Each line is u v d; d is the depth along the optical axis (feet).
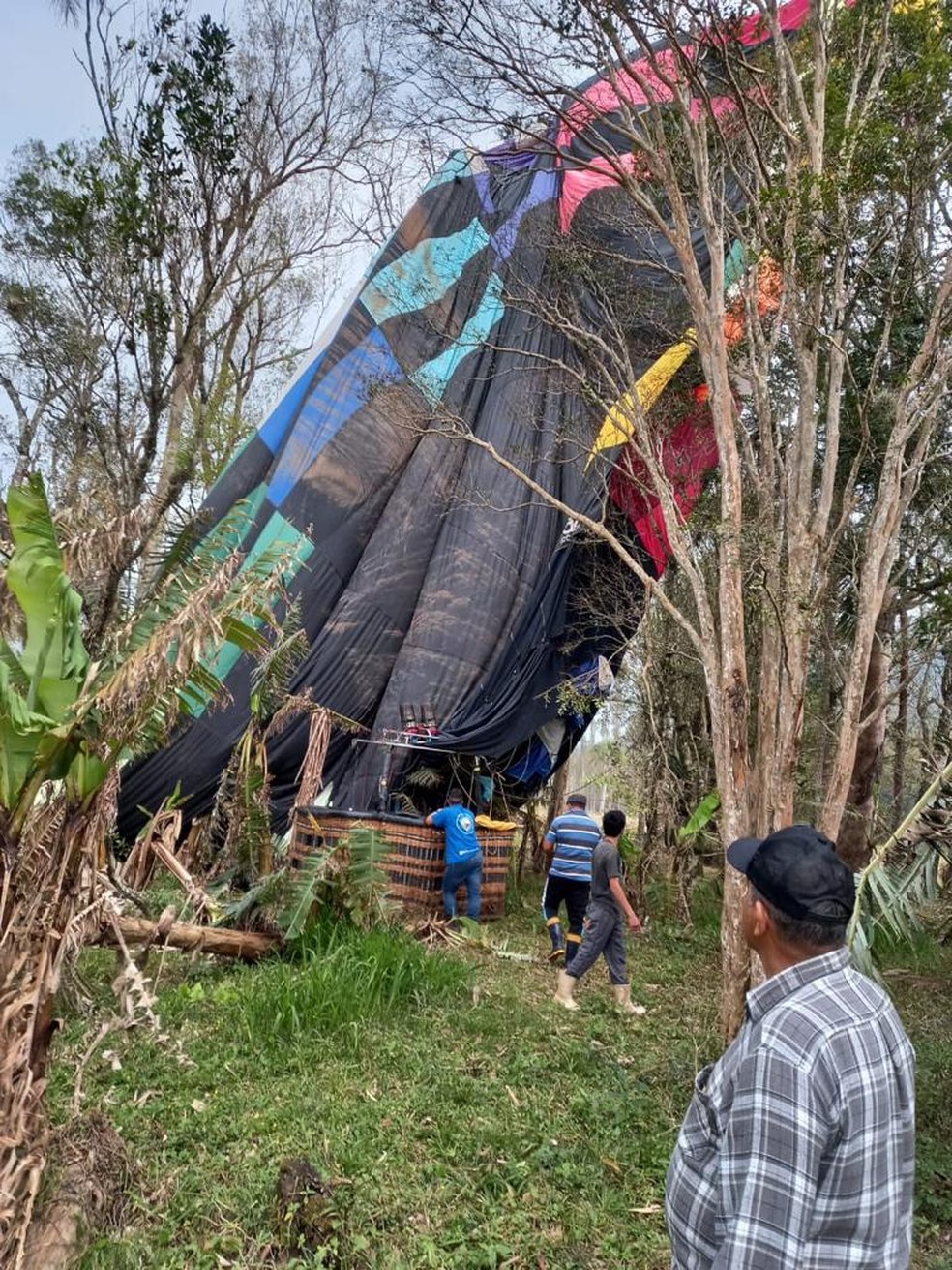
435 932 28.99
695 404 35.99
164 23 27.40
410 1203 12.98
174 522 13.69
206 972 22.33
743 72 24.70
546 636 39.91
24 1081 10.93
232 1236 11.91
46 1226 11.13
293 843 31.22
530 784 43.19
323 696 39.50
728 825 18.76
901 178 19.76
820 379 28.89
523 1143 14.80
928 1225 14.37
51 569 11.85
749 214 23.12
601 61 23.06
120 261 27.91
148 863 26.81
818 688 36.70
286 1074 16.71
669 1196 6.51
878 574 19.44
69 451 39.24
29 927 11.33
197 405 15.25
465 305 43.24
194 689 12.94
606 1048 20.18
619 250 36.68
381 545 41.24
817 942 6.15
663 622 36.91
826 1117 5.53
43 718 11.03
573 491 39.34
